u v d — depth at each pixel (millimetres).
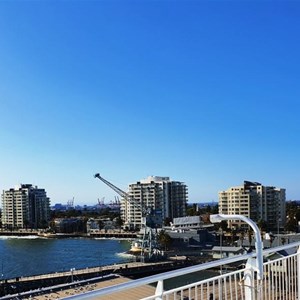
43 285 79000
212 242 128250
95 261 116812
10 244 162750
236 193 165125
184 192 195750
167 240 123312
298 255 7832
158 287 5145
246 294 6457
